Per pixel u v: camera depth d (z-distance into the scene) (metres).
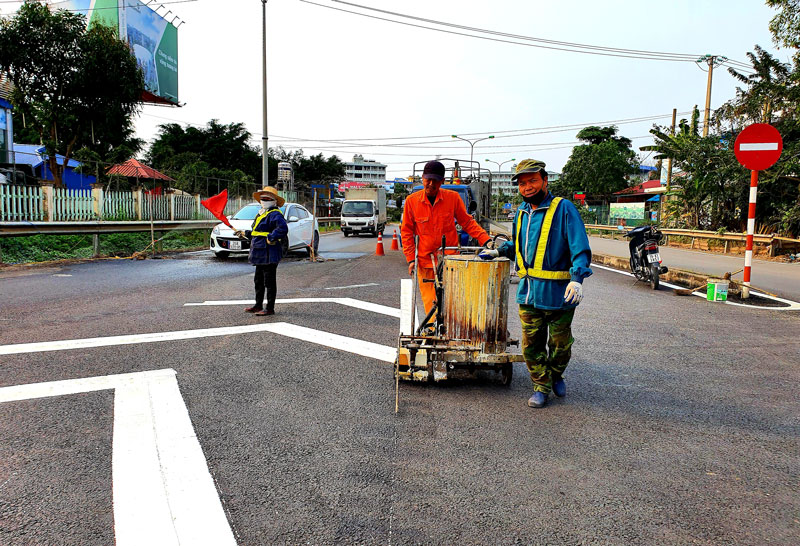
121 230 14.32
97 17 33.00
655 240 9.66
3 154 23.70
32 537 2.24
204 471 2.82
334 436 3.28
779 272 12.16
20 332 5.63
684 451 3.18
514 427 3.48
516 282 10.15
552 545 2.25
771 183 17.39
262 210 6.69
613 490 2.71
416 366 4.08
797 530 2.39
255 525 2.35
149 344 5.26
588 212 42.53
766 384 4.43
